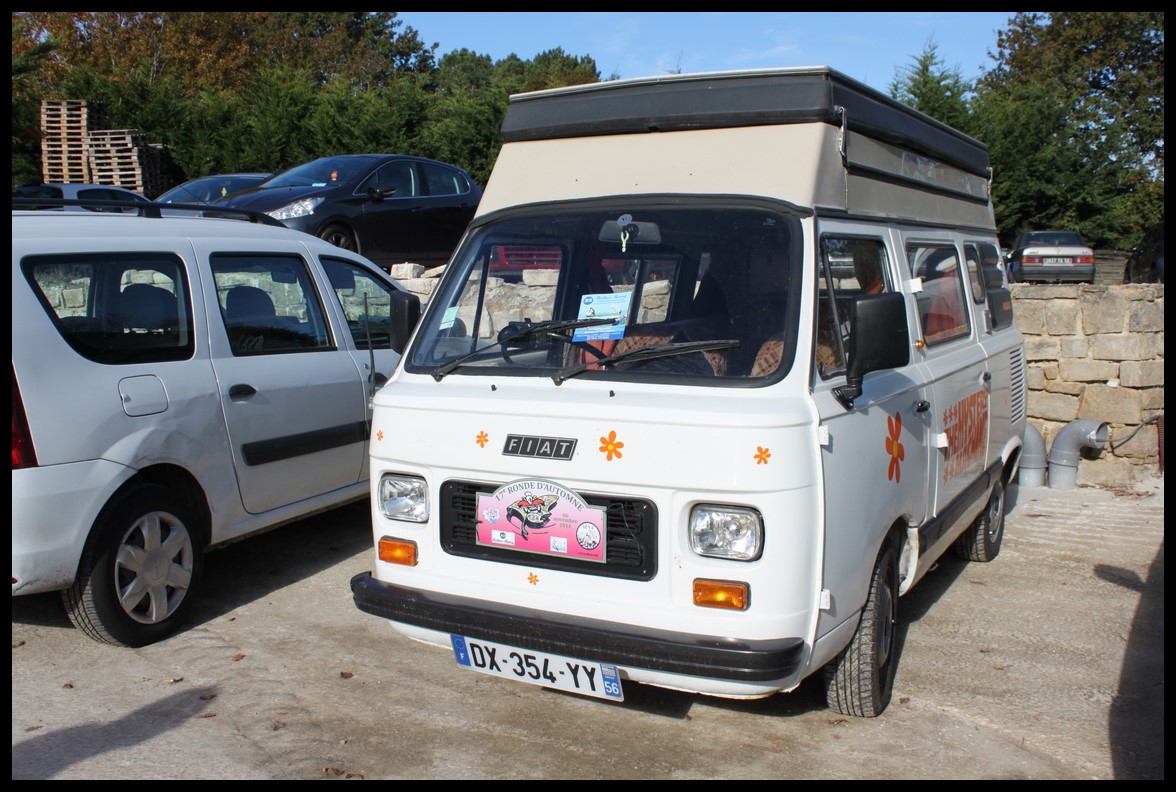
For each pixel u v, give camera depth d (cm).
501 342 429
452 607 393
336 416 630
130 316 520
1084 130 3322
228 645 516
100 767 389
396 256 1351
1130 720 445
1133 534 746
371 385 659
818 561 368
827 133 424
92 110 2216
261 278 608
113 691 459
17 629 533
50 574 468
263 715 438
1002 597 611
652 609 369
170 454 517
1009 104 3055
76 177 2183
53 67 3634
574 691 383
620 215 434
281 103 2403
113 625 494
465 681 477
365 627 543
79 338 492
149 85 2595
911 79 2888
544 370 408
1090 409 902
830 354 400
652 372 389
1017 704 460
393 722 433
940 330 552
